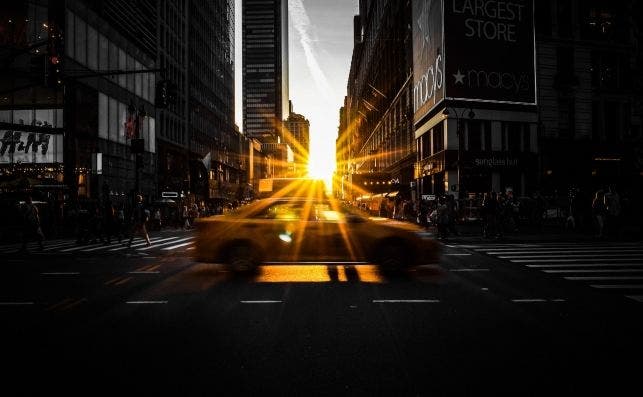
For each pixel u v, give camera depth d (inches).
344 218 387.5
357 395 141.3
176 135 2209.6
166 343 195.5
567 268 412.5
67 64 1168.2
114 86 1459.2
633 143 1401.3
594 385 148.6
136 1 1652.3
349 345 192.4
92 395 141.9
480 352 182.9
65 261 474.6
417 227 388.8
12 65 1107.9
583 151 1427.2
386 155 2507.4
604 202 703.7
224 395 141.6
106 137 1392.7
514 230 855.7
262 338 202.4
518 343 194.9
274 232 381.4
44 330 216.2
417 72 1643.7
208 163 2337.6
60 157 1165.7
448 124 1330.0
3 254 540.4
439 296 293.9
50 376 157.8
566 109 1457.9
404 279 357.1
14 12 1126.4
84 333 210.8
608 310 256.2
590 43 1467.8
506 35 1373.0
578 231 856.3
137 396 141.1
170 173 2076.8
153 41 1839.3
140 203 673.0
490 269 409.4
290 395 141.4
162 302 276.2
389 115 2389.3
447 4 1331.2
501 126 1376.7
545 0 1445.6
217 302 275.9
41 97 1165.7
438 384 149.9
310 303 273.1
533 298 288.2
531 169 1382.9
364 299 284.5
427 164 1523.1
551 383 150.5
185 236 895.7
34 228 577.3
